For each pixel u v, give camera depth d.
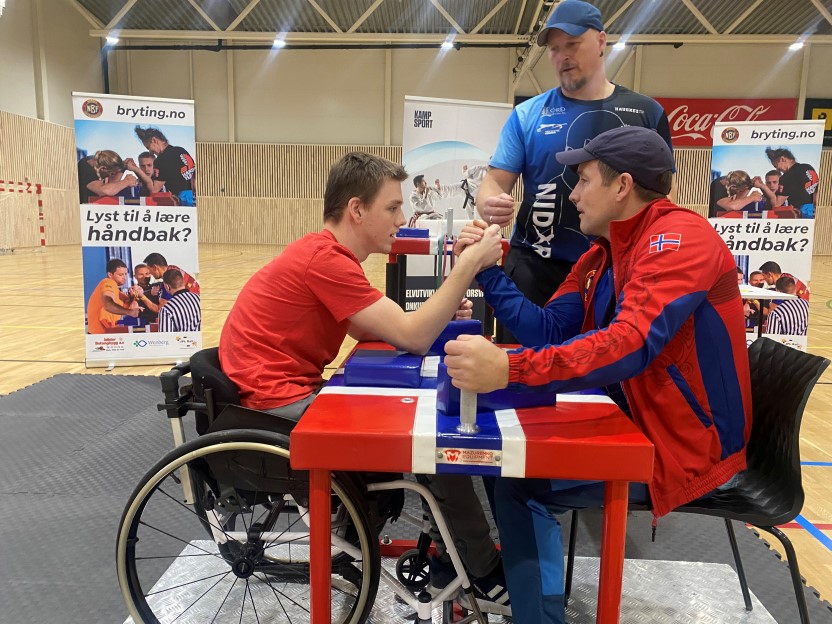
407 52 15.84
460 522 1.54
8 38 13.01
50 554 2.12
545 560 1.29
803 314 5.09
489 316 2.54
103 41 15.81
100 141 4.49
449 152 4.23
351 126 16.36
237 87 16.36
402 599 1.66
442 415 1.21
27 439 3.17
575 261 2.35
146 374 4.48
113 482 2.70
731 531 1.82
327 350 1.66
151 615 1.58
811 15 12.73
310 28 14.68
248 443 1.40
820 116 15.16
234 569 1.67
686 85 15.26
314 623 1.22
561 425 1.16
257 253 14.88
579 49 2.13
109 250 4.61
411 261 3.55
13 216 13.34
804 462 3.07
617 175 1.36
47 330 5.91
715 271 1.25
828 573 2.10
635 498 1.34
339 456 1.10
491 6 13.02
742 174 5.06
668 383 1.31
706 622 1.77
